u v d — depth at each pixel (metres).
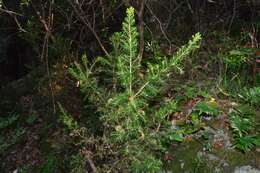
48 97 3.63
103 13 3.26
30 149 3.38
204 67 3.34
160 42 3.71
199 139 2.74
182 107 2.96
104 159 2.70
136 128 2.26
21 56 5.14
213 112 2.80
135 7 3.00
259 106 2.92
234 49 3.56
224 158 2.61
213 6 4.12
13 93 4.08
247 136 2.65
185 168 2.63
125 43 2.15
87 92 2.44
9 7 4.00
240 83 3.14
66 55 3.73
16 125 3.72
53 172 3.02
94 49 3.76
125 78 2.18
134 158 2.31
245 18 4.12
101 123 2.89
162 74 2.23
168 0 3.92
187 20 4.03
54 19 3.64
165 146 2.71
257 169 2.53
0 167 3.40
